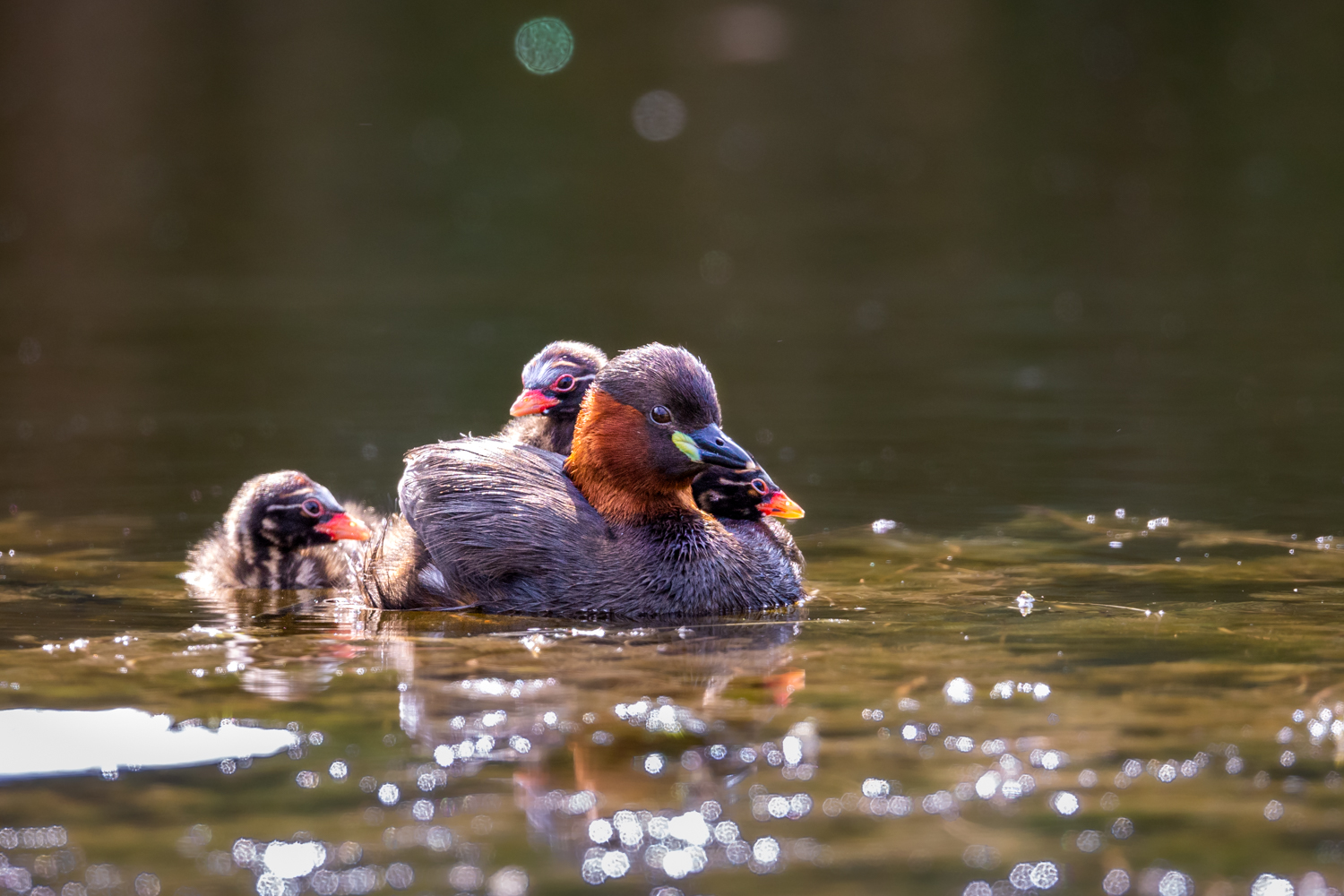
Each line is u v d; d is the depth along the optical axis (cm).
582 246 3183
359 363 2106
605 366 1118
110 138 4181
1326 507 1330
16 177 3812
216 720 780
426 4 5569
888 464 1555
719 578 1055
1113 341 2209
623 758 724
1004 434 1675
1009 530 1289
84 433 1709
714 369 2067
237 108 4519
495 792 684
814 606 1062
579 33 5569
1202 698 802
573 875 606
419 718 784
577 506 1087
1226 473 1470
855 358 2131
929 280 2778
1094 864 609
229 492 1455
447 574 1080
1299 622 971
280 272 2923
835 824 648
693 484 1184
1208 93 4575
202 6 5344
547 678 858
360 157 4084
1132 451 1581
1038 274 2802
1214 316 2373
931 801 669
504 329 2348
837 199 3641
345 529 1221
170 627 1010
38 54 4934
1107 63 5066
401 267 2980
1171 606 1027
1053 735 745
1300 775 691
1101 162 3906
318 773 707
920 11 5866
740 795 678
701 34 5597
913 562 1197
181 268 2972
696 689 831
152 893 592
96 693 830
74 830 648
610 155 4147
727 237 3259
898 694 818
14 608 1070
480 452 1122
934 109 4606
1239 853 615
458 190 3781
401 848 630
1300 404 1772
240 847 630
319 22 5438
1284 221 3197
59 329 2377
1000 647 920
